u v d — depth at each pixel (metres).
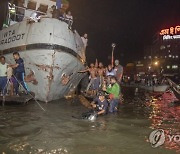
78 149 6.30
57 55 12.62
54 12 13.38
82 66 15.44
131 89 32.66
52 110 11.55
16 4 15.33
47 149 6.20
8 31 13.94
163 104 15.63
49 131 7.86
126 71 72.44
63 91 14.76
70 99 15.19
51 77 13.00
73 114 10.70
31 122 8.98
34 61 12.85
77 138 7.23
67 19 14.56
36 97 13.88
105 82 14.38
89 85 16.09
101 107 11.01
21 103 12.83
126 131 8.22
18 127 8.21
